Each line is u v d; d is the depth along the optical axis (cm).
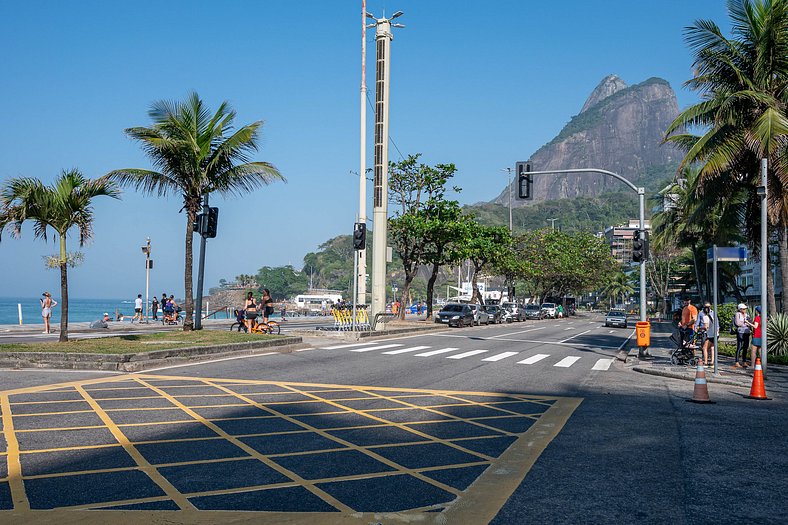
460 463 675
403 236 3959
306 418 902
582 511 518
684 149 2709
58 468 622
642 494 569
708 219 3359
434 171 3897
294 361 1647
